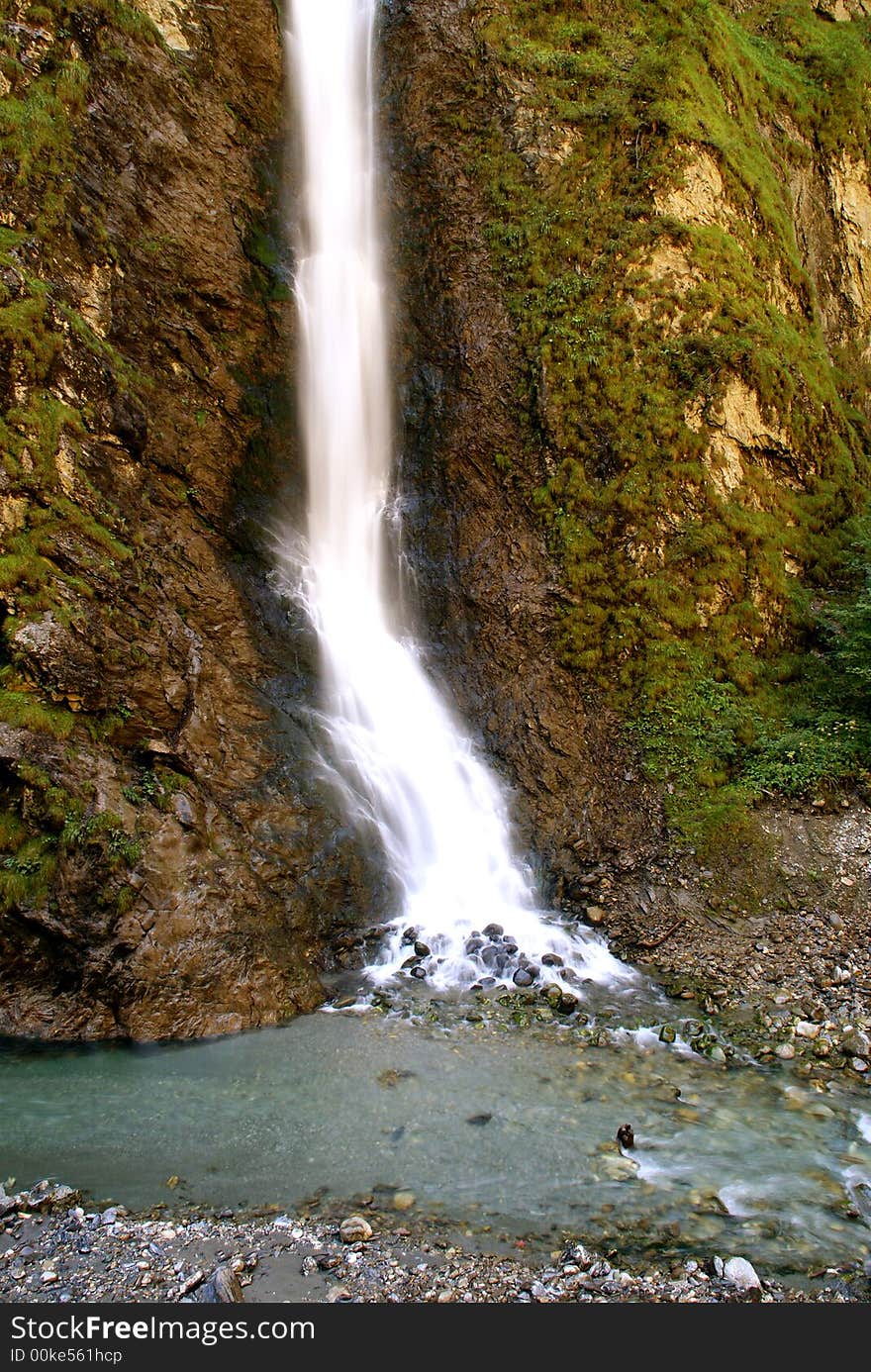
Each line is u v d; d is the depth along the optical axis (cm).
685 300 1172
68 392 931
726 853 923
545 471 1158
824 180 1677
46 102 1013
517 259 1239
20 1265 466
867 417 1530
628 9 1398
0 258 902
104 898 739
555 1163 562
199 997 734
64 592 845
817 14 1908
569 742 1047
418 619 1212
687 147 1241
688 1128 603
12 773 762
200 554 1048
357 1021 753
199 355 1137
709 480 1118
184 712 899
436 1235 495
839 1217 514
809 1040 720
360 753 1034
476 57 1337
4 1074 667
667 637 1066
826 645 1128
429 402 1273
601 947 874
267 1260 472
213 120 1233
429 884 967
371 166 1394
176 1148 577
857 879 882
